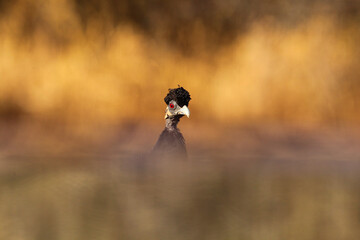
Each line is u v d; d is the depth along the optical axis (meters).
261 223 10.34
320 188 13.42
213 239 9.70
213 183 13.88
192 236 9.80
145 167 16.62
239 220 10.73
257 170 16.56
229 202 11.94
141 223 10.53
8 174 14.67
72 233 10.03
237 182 14.16
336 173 16.09
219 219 10.70
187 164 17.67
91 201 11.73
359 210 11.53
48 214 10.67
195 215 10.71
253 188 13.23
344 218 10.95
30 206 11.12
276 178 14.92
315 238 9.86
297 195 12.70
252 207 11.38
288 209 11.57
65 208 11.27
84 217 10.75
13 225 10.19
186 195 12.26
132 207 11.28
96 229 10.02
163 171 16.03
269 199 12.17
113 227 10.19
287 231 10.47
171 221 10.52
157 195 12.40
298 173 16.19
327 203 11.80
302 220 10.84
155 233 10.03
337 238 9.98
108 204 11.31
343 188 13.43
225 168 16.75
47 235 9.74
